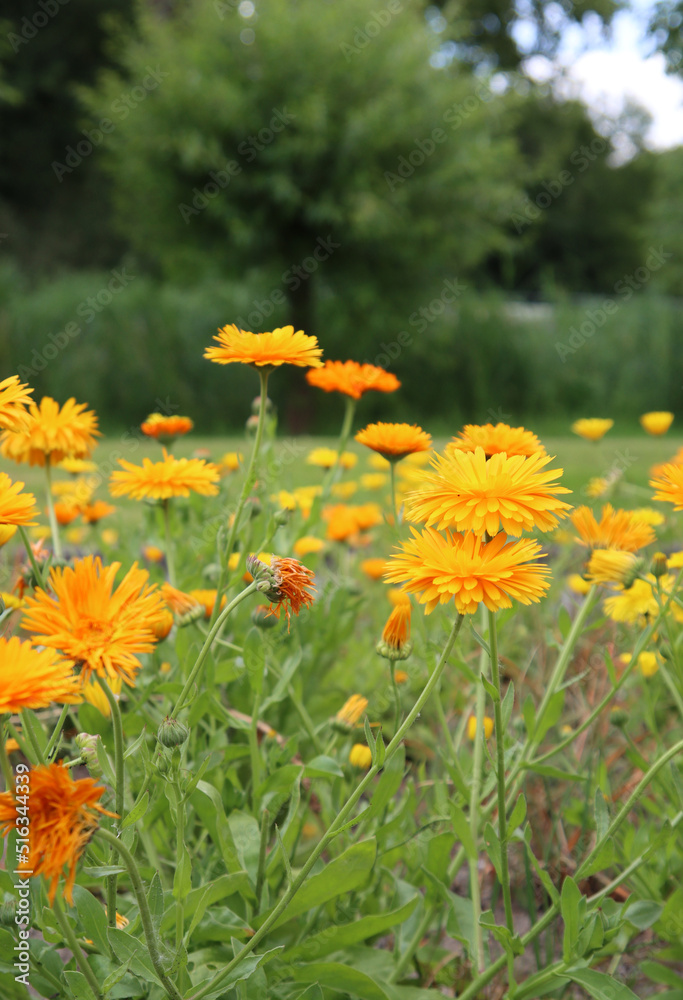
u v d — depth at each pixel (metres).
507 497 0.61
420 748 1.00
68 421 0.82
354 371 0.94
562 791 0.93
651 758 0.89
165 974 0.60
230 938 0.68
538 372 6.15
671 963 0.83
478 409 6.10
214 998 0.62
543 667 1.00
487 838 0.67
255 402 1.02
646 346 6.19
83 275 6.12
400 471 1.58
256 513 0.94
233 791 0.77
